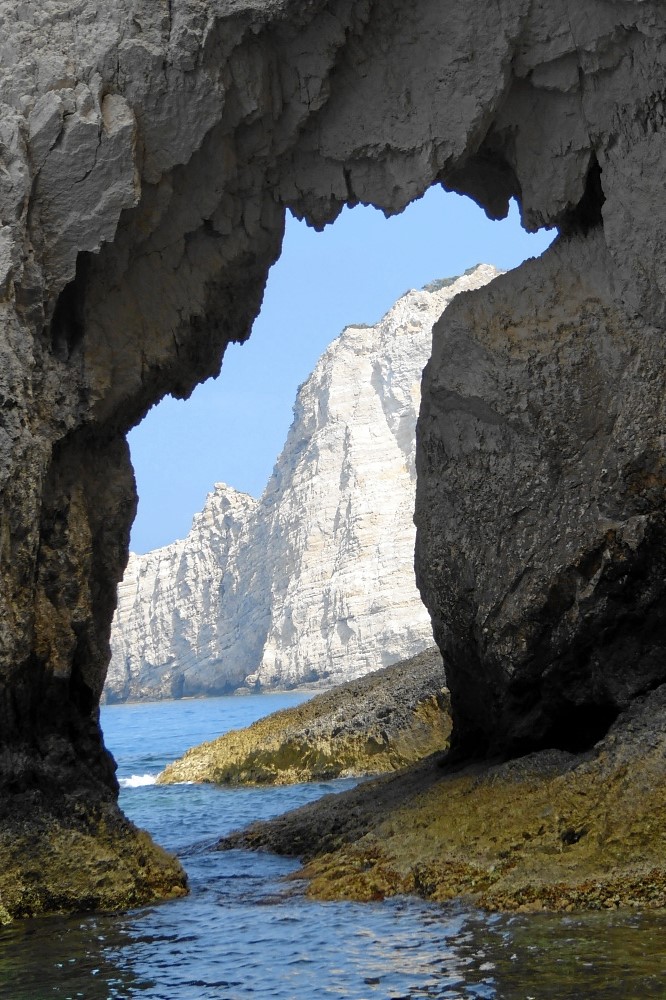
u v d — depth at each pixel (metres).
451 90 11.83
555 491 11.66
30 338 10.57
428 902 9.22
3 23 11.27
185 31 11.10
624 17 11.37
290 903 9.77
